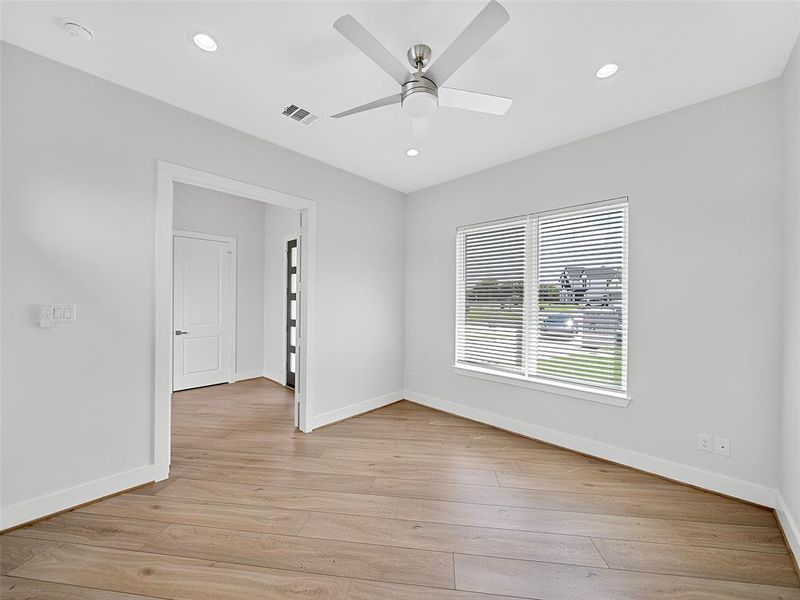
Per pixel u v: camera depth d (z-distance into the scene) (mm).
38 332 1946
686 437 2389
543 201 3145
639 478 2494
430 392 4164
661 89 2203
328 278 3562
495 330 3557
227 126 2748
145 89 2275
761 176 2107
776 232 2057
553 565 1675
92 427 2139
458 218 3877
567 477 2514
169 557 1702
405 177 3879
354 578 1588
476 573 1621
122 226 2244
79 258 2080
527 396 3260
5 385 1854
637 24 1681
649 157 2541
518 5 1571
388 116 2594
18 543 1772
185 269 4902
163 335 2424
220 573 1609
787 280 1943
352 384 3832
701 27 1691
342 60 1987
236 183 2799
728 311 2225
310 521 1996
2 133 1836
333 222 3590
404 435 3312
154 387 2395
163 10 1630
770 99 2078
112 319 2213
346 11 1625
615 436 2717
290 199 3186
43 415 1966
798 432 1736
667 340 2465
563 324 3047
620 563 1688
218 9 1623
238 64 2025
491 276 3592
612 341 2760
